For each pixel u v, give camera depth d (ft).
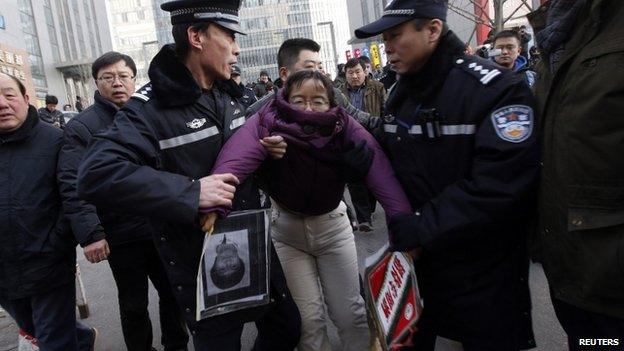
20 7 97.35
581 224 4.77
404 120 6.11
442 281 6.06
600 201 4.66
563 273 5.27
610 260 4.61
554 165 5.10
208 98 6.45
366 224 17.98
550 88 5.13
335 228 7.97
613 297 4.76
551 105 5.15
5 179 8.29
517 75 5.56
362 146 6.42
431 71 5.70
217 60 6.17
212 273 5.97
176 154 6.11
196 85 6.13
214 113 6.45
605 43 4.57
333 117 6.64
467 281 5.88
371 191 6.63
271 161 7.04
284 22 282.77
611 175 4.57
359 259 15.15
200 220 5.67
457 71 5.66
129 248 9.39
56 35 116.57
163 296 9.98
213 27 6.05
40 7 107.65
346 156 6.45
